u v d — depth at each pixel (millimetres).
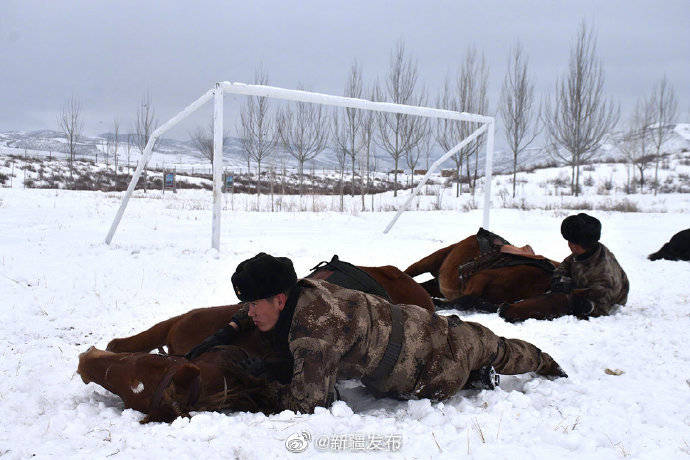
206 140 45438
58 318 6016
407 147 36781
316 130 34406
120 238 11281
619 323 5789
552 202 31844
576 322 5820
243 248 10211
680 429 3002
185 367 2975
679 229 17578
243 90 9305
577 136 37156
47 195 24750
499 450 2643
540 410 3334
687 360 4469
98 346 4992
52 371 4066
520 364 3748
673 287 8320
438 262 6582
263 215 18438
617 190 40562
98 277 7715
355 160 34656
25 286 7133
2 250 9016
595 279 6043
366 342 3180
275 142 35719
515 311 5934
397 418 3217
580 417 3131
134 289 7293
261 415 3090
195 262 8695
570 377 4043
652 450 2656
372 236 13109
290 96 9648
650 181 43562
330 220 17328
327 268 3793
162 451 2582
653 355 4594
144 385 3039
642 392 3654
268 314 3088
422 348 3291
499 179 48500
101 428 2887
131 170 56250
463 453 2648
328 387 3092
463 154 38812
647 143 47906
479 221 18906
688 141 67500
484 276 6277
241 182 49938
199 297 7098
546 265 6355
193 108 9516
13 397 3514
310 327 3061
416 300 4301
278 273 2992
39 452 2600
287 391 3213
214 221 9523
